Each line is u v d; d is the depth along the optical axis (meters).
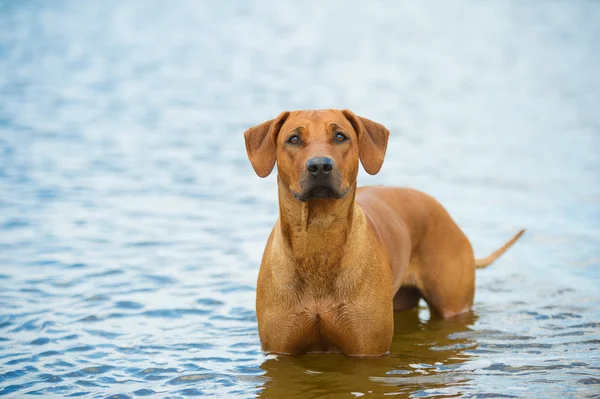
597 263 10.34
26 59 31.89
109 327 8.05
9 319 8.16
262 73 30.50
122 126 19.97
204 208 12.84
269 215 12.49
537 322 8.29
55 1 54.62
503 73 31.73
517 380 6.70
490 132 20.28
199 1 59.59
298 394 6.49
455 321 8.37
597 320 8.30
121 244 10.86
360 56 36.28
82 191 13.70
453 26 48.81
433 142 18.97
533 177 15.36
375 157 7.00
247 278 9.60
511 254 10.83
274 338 7.11
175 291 9.12
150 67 31.22
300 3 60.47
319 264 6.84
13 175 14.62
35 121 20.17
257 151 6.97
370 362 7.09
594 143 18.70
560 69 32.47
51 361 7.17
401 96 26.12
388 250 7.55
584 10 56.59
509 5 60.53
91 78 28.03
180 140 18.39
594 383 6.59
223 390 6.58
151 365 7.11
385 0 63.47
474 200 13.70
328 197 6.38
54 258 10.18
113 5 54.91
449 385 6.62
